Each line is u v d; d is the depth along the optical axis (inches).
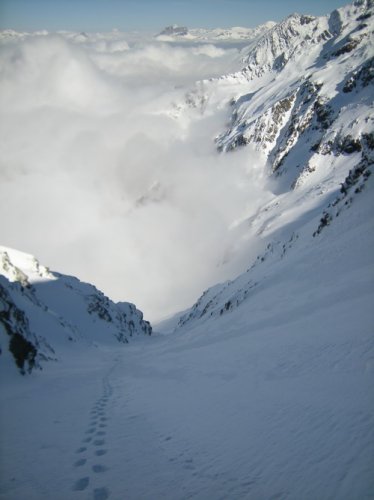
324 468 266.2
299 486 257.6
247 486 279.7
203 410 514.6
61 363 1791.3
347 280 1114.7
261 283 1914.4
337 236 1780.3
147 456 374.0
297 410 390.3
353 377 428.1
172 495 284.7
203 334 1831.9
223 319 1904.5
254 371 658.2
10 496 296.4
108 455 385.4
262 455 321.1
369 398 349.4
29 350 1270.9
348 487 235.3
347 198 2132.1
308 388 454.6
